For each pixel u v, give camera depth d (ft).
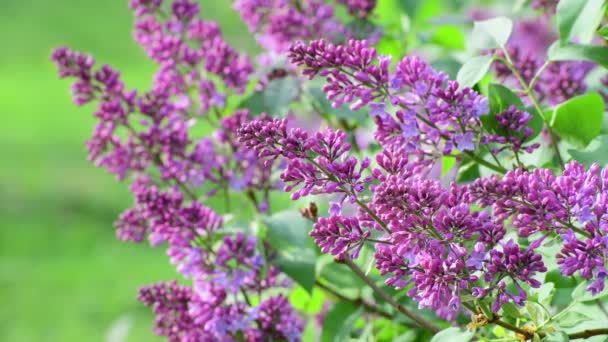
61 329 14.17
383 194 3.95
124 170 5.04
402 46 5.49
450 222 3.95
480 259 3.97
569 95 4.70
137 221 4.97
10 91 27.91
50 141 23.21
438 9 6.02
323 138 4.05
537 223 3.94
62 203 19.34
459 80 4.32
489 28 4.43
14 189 20.07
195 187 5.06
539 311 4.14
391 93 4.22
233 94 5.06
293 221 4.82
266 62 5.21
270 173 5.05
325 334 4.87
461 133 4.21
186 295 4.77
